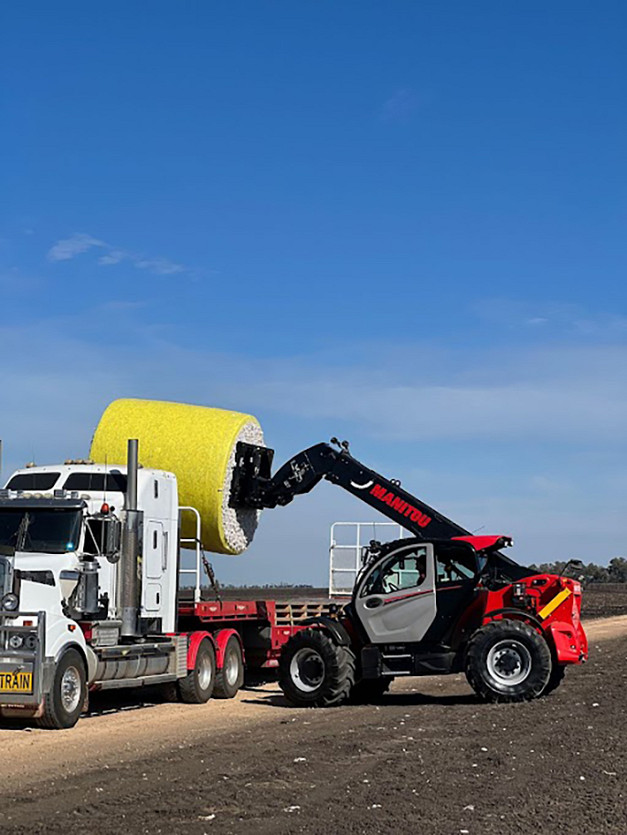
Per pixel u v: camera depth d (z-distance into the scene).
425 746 12.70
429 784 10.41
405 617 18.41
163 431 21.00
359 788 10.22
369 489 20.55
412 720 15.45
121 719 16.27
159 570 18.25
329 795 9.91
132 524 17.11
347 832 8.58
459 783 10.45
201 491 20.69
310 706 18.09
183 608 19.30
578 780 10.55
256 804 9.54
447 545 18.59
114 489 17.64
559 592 18.08
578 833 8.54
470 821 8.92
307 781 10.57
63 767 11.50
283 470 21.09
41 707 14.51
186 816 9.08
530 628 17.58
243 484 21.25
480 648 17.55
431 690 21.08
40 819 8.98
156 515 18.23
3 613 14.69
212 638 19.78
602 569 142.38
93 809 9.32
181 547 20.66
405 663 18.33
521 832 8.57
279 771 11.03
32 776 10.97
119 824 8.80
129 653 16.95
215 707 18.34
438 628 18.33
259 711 17.53
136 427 21.11
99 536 16.75
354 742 13.09
